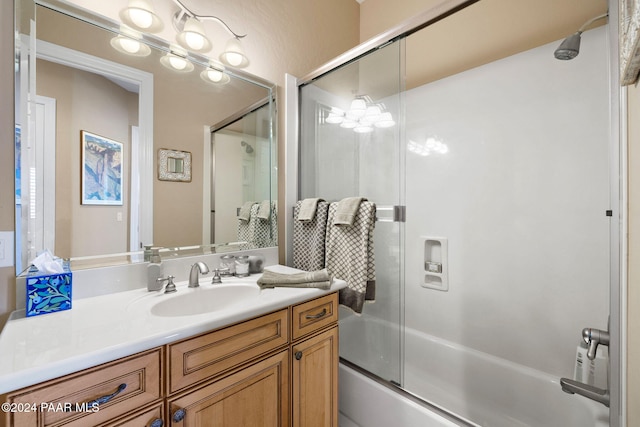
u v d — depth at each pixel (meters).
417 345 1.97
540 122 1.53
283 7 1.76
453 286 1.87
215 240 1.44
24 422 0.54
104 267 1.08
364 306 1.52
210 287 1.19
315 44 1.96
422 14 1.26
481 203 1.74
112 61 1.13
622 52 0.70
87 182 1.06
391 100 1.40
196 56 1.36
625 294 0.74
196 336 0.78
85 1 1.07
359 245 1.38
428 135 1.96
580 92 1.41
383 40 1.41
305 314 1.09
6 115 0.90
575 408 1.35
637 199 0.65
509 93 1.62
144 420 0.69
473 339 1.77
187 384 0.76
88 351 0.62
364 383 1.44
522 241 1.60
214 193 1.43
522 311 1.60
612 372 0.81
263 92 1.63
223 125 1.46
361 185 1.52
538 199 1.55
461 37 1.78
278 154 1.73
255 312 0.90
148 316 0.83
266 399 0.95
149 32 1.20
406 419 1.27
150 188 1.23
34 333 0.71
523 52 1.57
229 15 1.49
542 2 1.50
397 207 1.38
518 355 1.61
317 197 1.73
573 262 1.45
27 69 0.94
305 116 1.79
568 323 1.46
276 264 1.67
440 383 1.83
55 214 0.99
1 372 0.53
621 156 0.80
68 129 1.02
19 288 0.91
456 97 1.82
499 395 1.62
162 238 1.27
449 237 1.88
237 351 0.87
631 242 0.71
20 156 0.92
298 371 1.06
